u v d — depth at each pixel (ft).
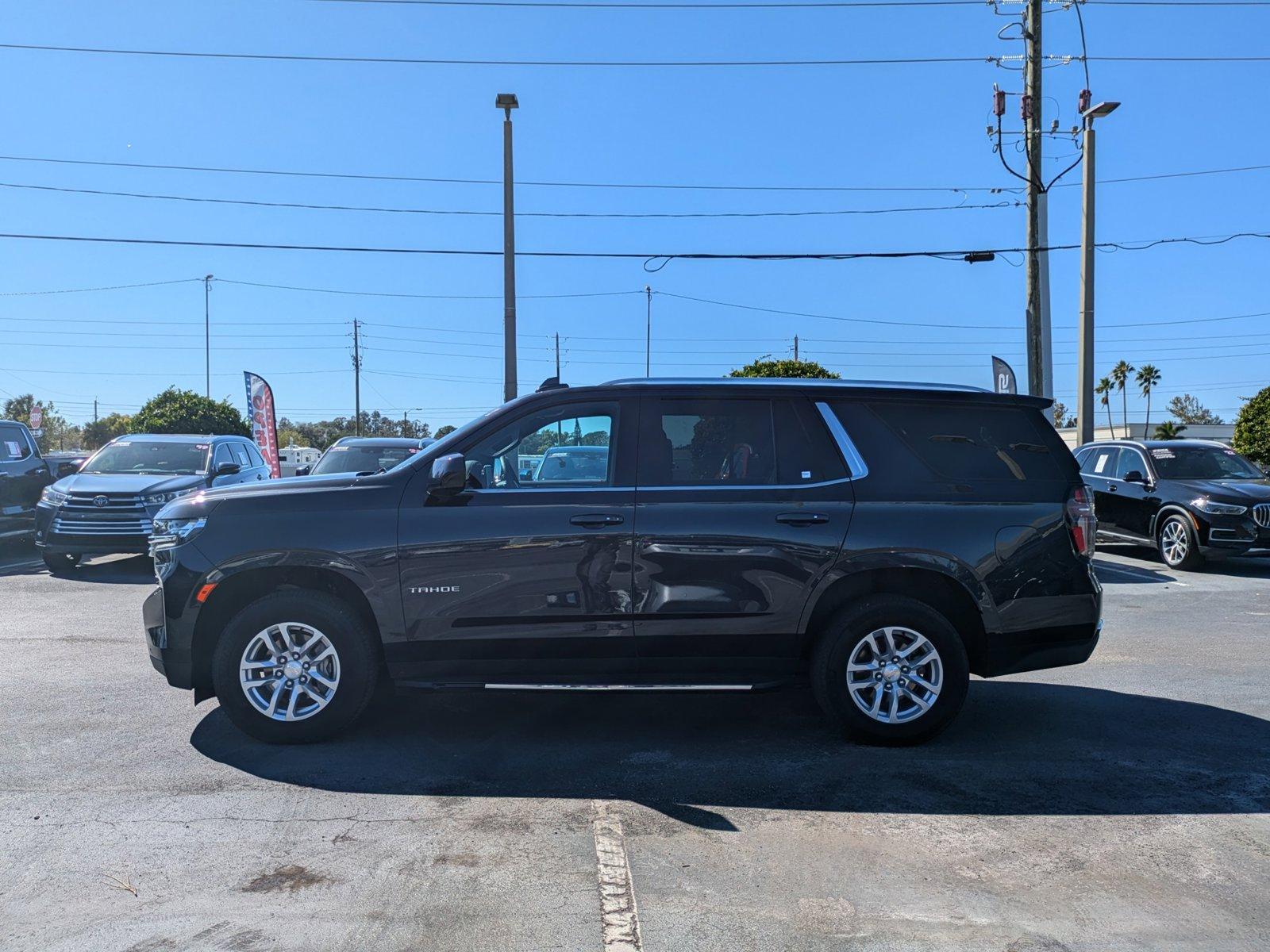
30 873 12.07
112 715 18.97
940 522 17.08
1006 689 21.72
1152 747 17.52
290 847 12.89
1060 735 18.21
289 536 16.65
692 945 10.50
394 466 17.89
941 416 17.88
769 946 10.48
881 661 17.11
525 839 13.24
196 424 125.29
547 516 16.72
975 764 16.51
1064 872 12.40
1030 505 17.43
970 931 10.84
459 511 16.76
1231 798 15.01
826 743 17.62
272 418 72.28
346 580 16.99
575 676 16.96
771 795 14.98
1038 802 14.78
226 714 17.56
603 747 17.26
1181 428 229.66
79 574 40.24
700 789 15.23
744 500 16.97
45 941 10.42
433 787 15.19
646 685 16.74
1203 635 28.22
